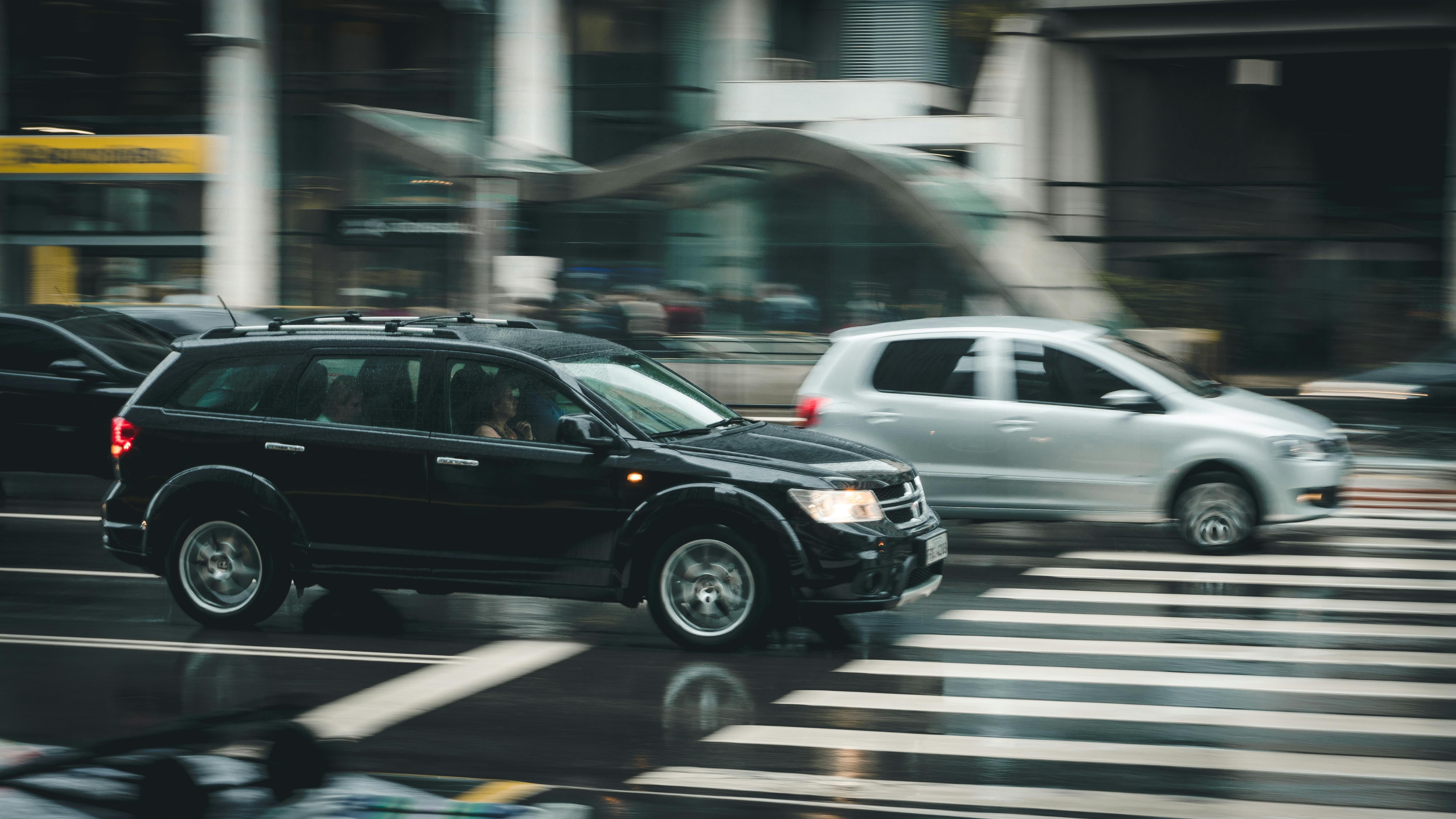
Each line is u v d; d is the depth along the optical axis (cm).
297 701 798
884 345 1346
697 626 914
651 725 748
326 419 977
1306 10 3005
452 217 3403
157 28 3738
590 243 2969
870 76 3534
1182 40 3197
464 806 364
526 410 948
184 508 998
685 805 618
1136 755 692
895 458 998
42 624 1009
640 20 3566
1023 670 868
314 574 971
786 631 977
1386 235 3114
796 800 625
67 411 1548
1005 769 670
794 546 891
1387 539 1383
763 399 2503
